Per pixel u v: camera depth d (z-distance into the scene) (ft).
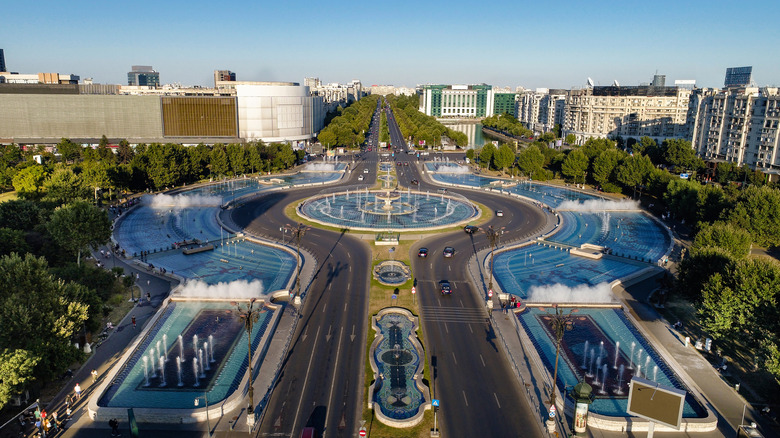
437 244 519.60
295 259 474.90
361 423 242.78
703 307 324.60
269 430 237.25
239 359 300.61
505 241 537.65
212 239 535.19
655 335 338.95
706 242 426.92
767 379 288.30
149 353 306.96
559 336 250.78
